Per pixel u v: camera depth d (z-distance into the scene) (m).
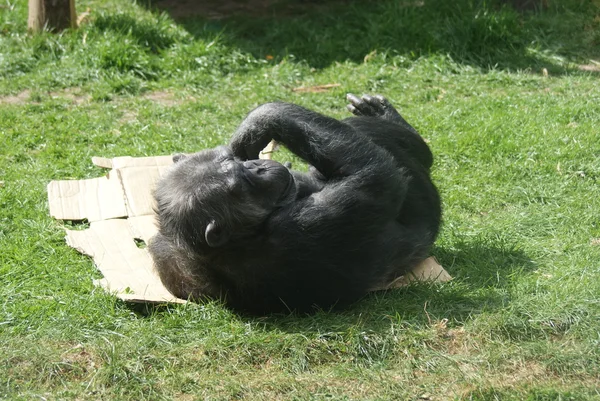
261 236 9.73
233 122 17.17
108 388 8.66
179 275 10.48
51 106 17.72
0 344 9.45
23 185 13.96
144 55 20.05
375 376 8.80
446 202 13.53
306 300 10.00
